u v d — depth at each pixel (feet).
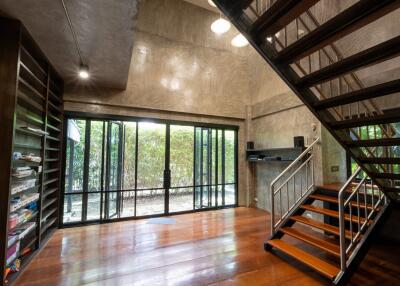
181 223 14.44
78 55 9.97
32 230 9.75
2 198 6.93
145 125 16.21
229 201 19.20
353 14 4.18
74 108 13.88
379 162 7.59
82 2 6.66
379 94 5.54
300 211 11.51
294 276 8.16
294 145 14.20
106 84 13.99
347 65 5.18
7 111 7.18
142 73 15.90
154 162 16.34
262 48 5.68
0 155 6.99
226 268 8.71
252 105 19.72
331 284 7.60
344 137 7.61
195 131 18.08
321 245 8.73
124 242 11.23
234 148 19.71
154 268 8.68
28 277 7.98
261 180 18.66
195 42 18.19
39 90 10.39
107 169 14.87
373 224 8.50
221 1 4.92
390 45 4.36
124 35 8.42
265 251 10.27
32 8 6.88
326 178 13.15
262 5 6.69
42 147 10.23
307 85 6.40
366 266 9.04
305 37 4.99
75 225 13.69
